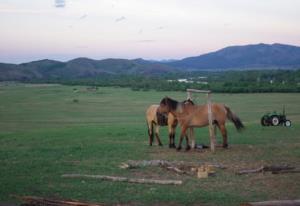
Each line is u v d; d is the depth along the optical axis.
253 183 13.38
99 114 65.50
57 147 20.89
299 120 43.97
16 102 93.94
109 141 23.25
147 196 11.96
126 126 34.94
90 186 13.12
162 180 13.66
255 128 30.59
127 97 100.75
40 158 17.86
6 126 47.88
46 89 152.88
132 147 20.73
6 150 20.23
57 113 67.75
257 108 65.25
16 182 13.55
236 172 14.77
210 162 16.77
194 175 14.59
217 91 102.31
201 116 19.25
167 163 16.14
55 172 15.12
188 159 17.53
